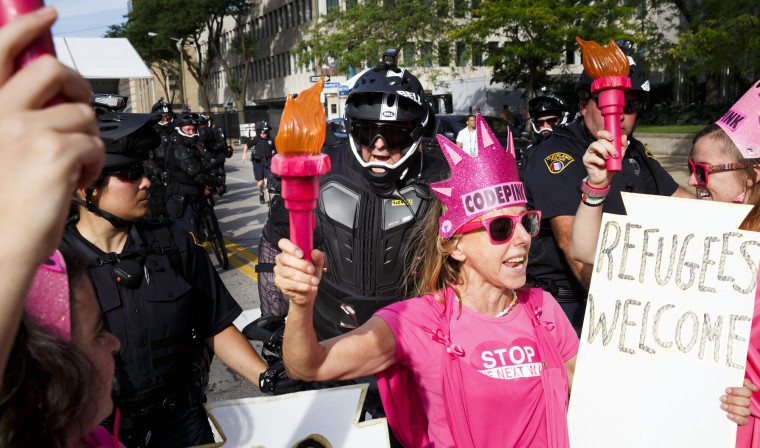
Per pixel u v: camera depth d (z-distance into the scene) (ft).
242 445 5.58
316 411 5.77
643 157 9.73
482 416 5.46
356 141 7.93
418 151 8.27
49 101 1.84
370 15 91.61
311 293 4.13
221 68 213.25
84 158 1.82
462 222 5.44
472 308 5.76
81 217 6.56
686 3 64.18
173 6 151.94
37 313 2.80
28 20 1.68
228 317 7.32
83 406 2.82
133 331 6.38
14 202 1.72
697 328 5.34
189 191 23.27
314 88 3.54
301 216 3.71
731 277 5.28
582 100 8.85
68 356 2.72
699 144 6.89
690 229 5.48
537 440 5.54
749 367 5.85
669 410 5.33
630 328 5.57
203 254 7.23
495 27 78.64
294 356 4.57
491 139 5.42
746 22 51.98
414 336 5.50
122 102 8.13
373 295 8.13
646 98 9.21
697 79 93.40
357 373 5.22
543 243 9.20
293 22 156.76
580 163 8.61
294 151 3.51
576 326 9.18
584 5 75.97
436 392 5.53
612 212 9.18
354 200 8.05
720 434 5.18
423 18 91.09
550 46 78.23
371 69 8.09
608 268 5.75
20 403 2.57
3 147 1.71
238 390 13.82
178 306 6.66
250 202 44.47
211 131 28.78
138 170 6.49
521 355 5.61
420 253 7.55
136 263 6.48
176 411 6.75
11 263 1.74
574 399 5.63
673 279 5.48
